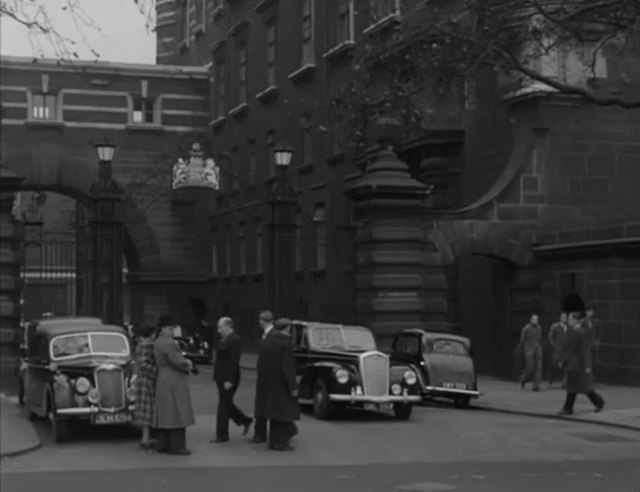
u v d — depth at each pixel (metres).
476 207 29.77
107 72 54.56
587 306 28.53
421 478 13.65
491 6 17.91
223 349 17.22
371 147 28.39
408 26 19.22
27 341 20.52
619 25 18.80
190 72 55.84
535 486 12.94
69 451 16.41
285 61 45.16
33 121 53.03
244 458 15.66
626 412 21.45
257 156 48.56
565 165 31.12
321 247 41.38
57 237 61.28
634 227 27.16
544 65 30.12
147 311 52.91
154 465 14.89
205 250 55.34
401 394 20.62
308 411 22.36
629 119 31.80
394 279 27.11
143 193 54.22
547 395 25.80
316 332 21.77
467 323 33.41
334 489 12.60
